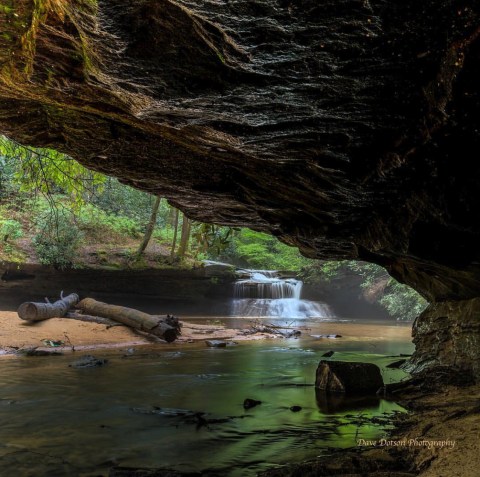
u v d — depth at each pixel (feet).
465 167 11.94
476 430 13.70
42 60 11.33
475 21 8.25
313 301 86.94
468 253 15.96
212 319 67.56
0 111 15.61
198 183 20.72
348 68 9.68
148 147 17.66
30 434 15.07
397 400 19.85
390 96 10.69
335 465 11.71
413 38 8.80
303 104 11.24
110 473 11.60
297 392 21.75
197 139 15.35
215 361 31.94
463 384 20.83
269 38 8.78
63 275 63.93
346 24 8.41
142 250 70.64
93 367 28.86
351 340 46.32
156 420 16.83
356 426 15.93
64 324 42.91
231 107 11.58
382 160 13.52
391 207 16.55
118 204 88.02
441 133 11.12
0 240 62.13
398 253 18.26
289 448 13.70
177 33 9.23
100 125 16.26
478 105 9.81
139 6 8.68
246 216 24.20
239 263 98.48
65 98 13.73
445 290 23.65
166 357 33.71
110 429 15.66
